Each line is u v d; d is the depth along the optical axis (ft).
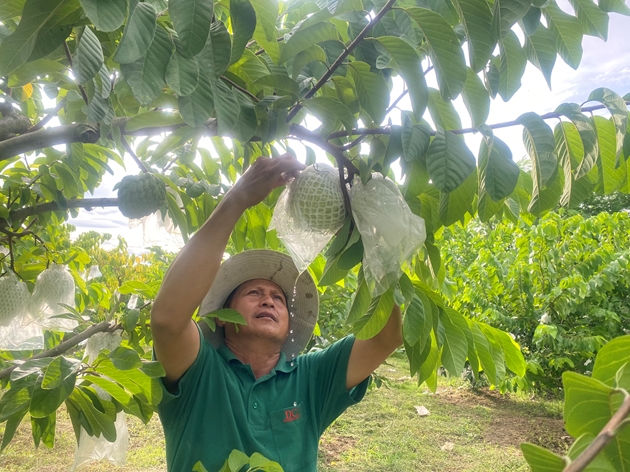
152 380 4.04
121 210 3.93
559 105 3.37
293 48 3.30
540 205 3.75
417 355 4.21
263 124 3.35
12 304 5.80
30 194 5.88
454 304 19.42
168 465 4.80
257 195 4.22
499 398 18.53
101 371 3.89
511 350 5.80
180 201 5.53
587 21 4.15
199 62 2.71
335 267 3.92
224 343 5.51
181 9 2.31
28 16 2.16
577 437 1.31
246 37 3.02
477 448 13.69
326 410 5.43
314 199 3.61
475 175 3.75
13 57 2.25
